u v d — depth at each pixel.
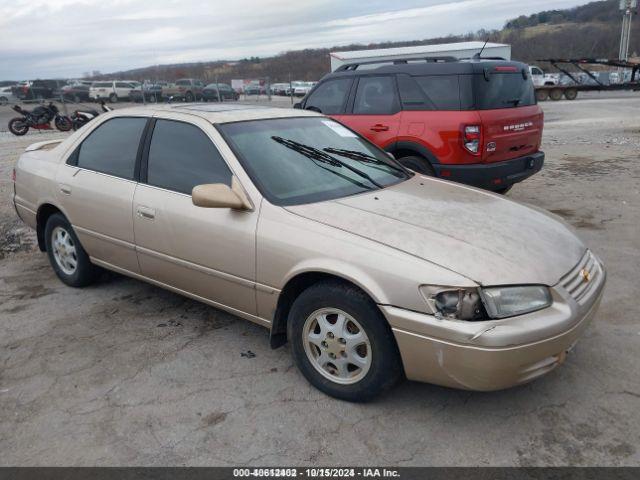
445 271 2.67
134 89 36.19
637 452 2.65
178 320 4.20
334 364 3.08
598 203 7.40
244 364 3.54
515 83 6.70
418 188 3.81
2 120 27.41
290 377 3.38
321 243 2.99
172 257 3.76
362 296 2.87
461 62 6.38
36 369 3.54
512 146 6.58
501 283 2.65
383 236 2.92
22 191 5.07
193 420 2.98
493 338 2.54
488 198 3.76
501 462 2.62
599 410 2.97
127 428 2.93
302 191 3.44
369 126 6.96
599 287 3.13
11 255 5.89
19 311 4.43
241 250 3.31
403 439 2.79
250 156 3.54
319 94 7.71
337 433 2.85
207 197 3.19
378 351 2.86
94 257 4.52
